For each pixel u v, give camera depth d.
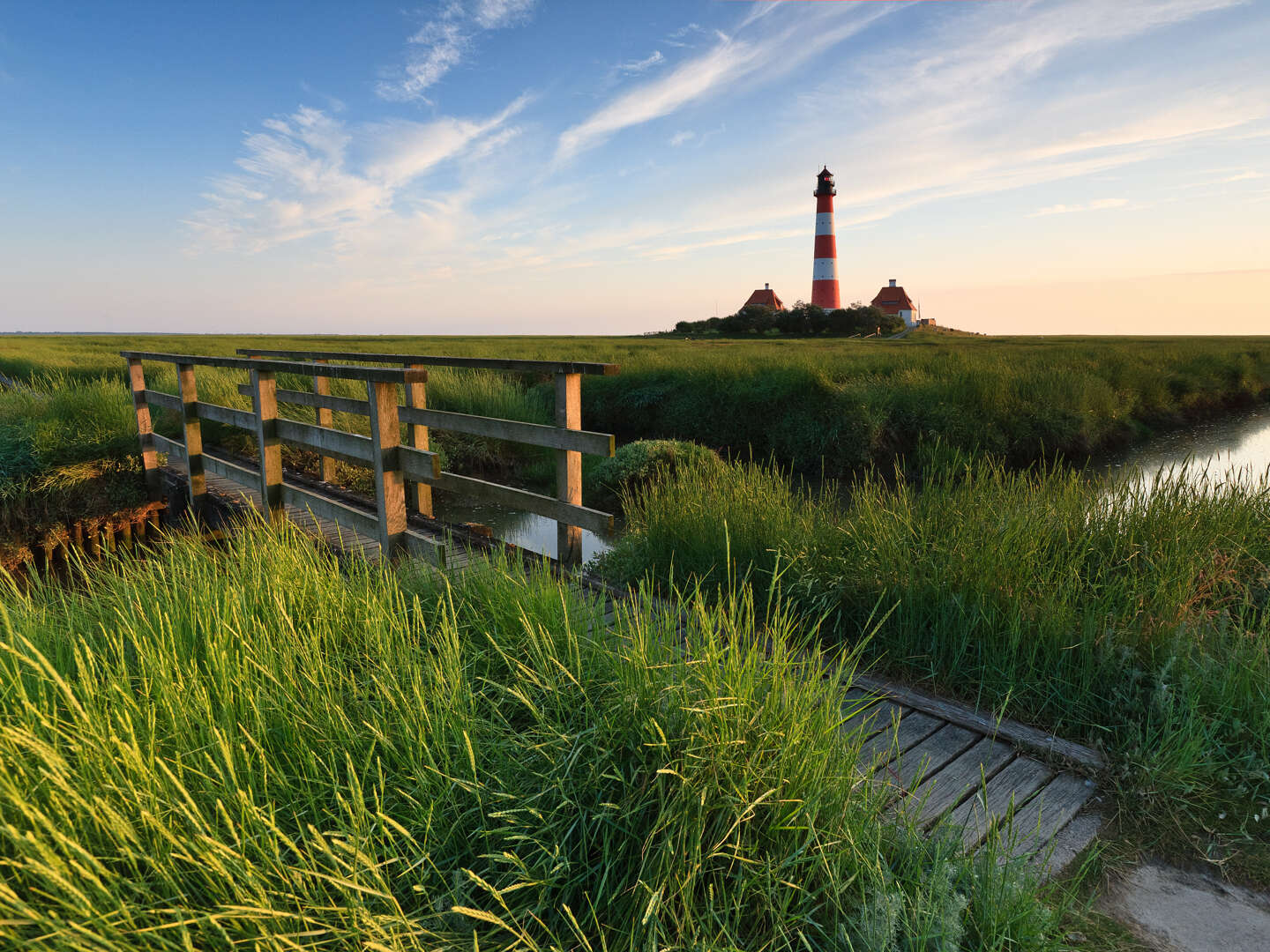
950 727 3.02
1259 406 19.67
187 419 7.59
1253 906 2.12
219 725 2.12
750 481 5.53
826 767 2.09
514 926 1.80
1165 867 2.27
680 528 4.97
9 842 1.71
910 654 3.61
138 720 2.07
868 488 5.04
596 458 12.38
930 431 12.21
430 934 1.69
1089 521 4.33
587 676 2.54
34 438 8.81
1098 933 2.00
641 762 2.10
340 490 7.55
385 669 2.47
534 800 2.02
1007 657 3.31
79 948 1.41
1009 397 13.89
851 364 17.59
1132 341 43.22
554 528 8.91
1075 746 2.83
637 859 1.92
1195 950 1.95
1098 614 3.38
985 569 3.61
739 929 1.85
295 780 2.10
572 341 46.84
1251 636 3.19
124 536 8.51
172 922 1.53
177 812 1.78
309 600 3.20
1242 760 2.69
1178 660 3.08
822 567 4.18
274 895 1.66
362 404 5.04
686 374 16.75
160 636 2.55
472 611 3.19
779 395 13.95
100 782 1.83
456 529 5.99
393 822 1.77
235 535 6.05
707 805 1.97
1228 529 4.23
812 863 1.95
